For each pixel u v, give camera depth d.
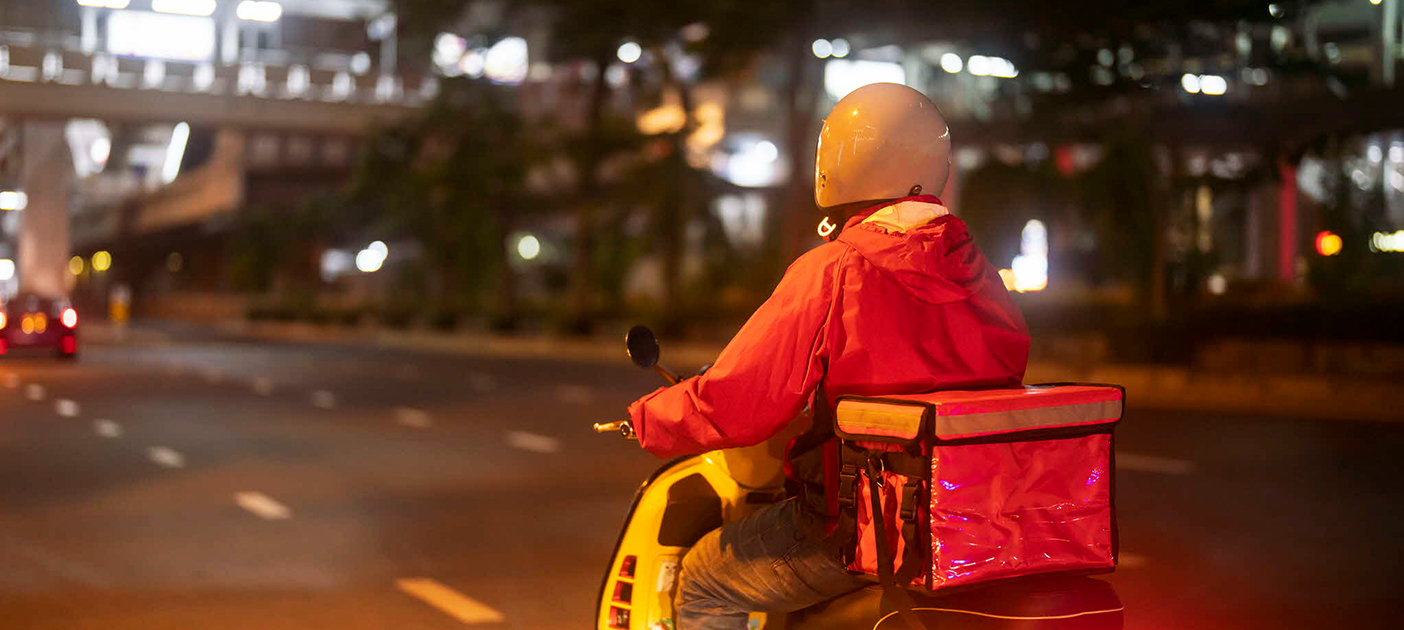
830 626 3.24
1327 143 25.97
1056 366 23.56
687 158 43.28
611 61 41.84
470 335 46.84
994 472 2.82
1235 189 26.58
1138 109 25.16
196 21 54.09
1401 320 21.03
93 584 7.44
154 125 54.97
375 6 56.22
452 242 55.72
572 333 41.56
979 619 2.87
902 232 2.97
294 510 10.01
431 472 12.06
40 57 51.78
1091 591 2.93
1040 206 34.28
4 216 110.19
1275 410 17.81
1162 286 24.92
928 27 28.64
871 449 2.88
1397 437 14.36
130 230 107.50
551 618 6.63
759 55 35.88
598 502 10.31
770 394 3.00
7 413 17.92
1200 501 10.09
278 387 22.95
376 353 37.09
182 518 9.66
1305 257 35.06
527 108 58.94
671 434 3.10
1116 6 22.52
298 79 55.72
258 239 89.25
